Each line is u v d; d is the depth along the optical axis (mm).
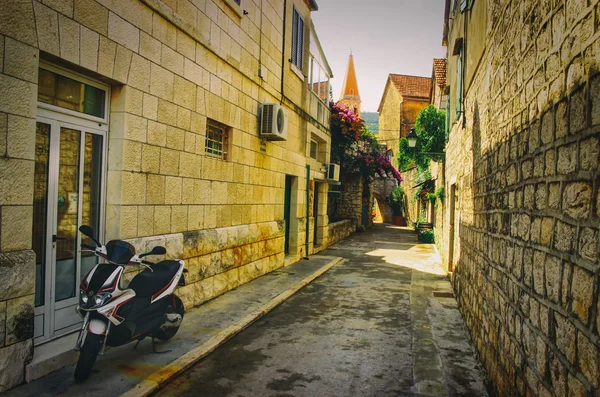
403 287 8742
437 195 14539
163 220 5488
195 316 5848
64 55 3906
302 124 11586
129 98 4777
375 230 24688
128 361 4219
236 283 7715
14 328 3414
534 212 2604
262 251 8945
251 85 8055
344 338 5445
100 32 4316
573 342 1919
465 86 6898
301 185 11680
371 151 23172
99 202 4707
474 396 3846
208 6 6359
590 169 1774
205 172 6469
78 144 4406
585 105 1839
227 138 7328
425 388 3982
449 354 4898
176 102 5648
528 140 2793
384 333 5699
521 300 2844
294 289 7875
